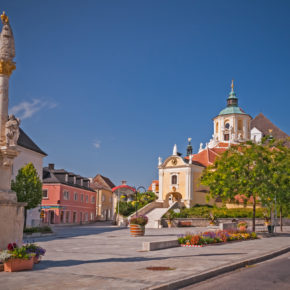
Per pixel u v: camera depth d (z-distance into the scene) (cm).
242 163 2662
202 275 1010
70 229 4331
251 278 1028
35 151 4397
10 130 1187
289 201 2942
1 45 1238
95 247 1891
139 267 1131
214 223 4488
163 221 4591
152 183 8431
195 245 1883
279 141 2908
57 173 6172
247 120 7244
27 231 2883
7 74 1246
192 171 5878
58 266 1157
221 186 2712
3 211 1140
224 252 1591
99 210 7869
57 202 5753
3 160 1184
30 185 3350
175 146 6219
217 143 7106
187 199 5725
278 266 1280
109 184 9575
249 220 4659
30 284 860
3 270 1059
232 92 7444
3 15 1257
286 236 2831
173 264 1199
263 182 2603
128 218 5172
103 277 952
